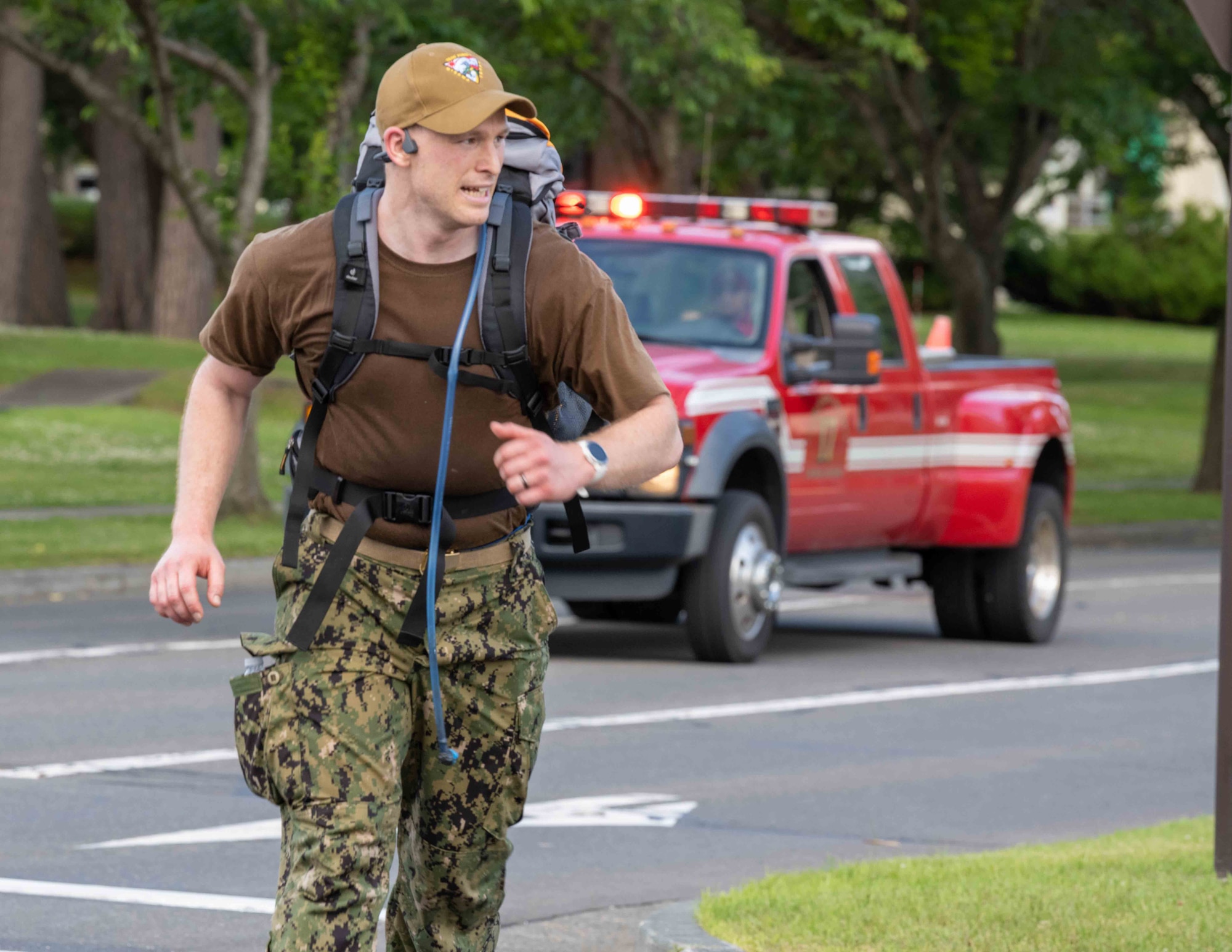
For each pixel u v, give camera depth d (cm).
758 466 2556
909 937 1167
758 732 2089
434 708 862
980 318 5825
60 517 4131
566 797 1741
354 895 850
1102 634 3108
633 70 4666
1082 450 7050
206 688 2273
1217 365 5850
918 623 3231
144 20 3675
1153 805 1772
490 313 854
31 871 1410
